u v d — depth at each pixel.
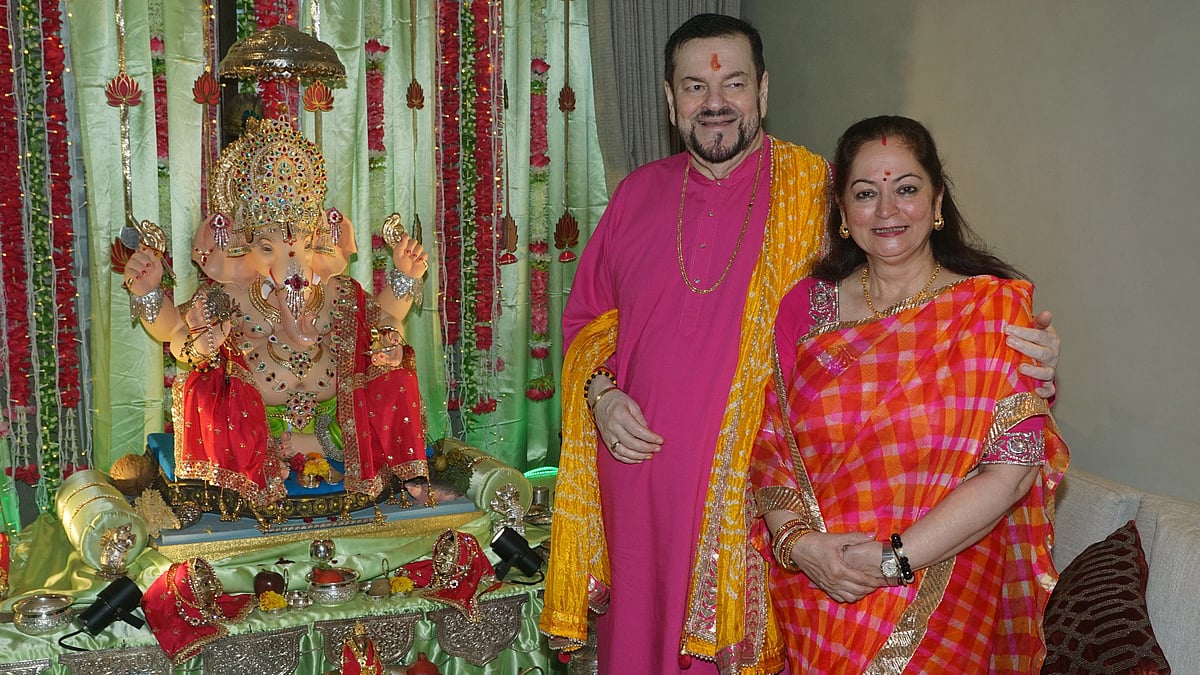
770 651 2.26
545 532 3.36
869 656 1.92
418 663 2.94
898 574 1.84
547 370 4.32
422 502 3.23
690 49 2.23
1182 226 2.46
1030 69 2.92
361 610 2.91
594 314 2.51
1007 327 1.87
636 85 4.16
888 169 1.91
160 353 3.58
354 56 3.73
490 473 3.28
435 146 3.96
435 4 3.87
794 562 1.98
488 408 4.20
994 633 1.99
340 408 3.11
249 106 3.64
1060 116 2.82
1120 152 2.64
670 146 4.27
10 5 3.25
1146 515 2.41
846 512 1.95
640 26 4.14
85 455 3.53
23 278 3.35
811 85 3.95
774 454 2.11
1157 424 2.56
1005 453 1.85
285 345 3.09
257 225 3.04
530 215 4.21
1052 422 1.96
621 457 2.26
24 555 3.10
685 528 2.21
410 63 3.84
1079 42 2.75
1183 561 2.19
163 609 2.71
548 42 4.14
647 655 2.32
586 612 2.47
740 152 2.27
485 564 3.08
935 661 1.89
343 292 3.21
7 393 3.37
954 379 1.88
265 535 2.96
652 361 2.26
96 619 2.65
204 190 3.61
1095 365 2.75
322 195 3.14
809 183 2.25
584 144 4.23
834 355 1.99
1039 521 2.01
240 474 2.94
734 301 2.22
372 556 3.04
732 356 2.20
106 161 3.42
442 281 4.06
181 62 3.50
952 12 3.21
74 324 3.46
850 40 3.71
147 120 3.46
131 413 3.57
